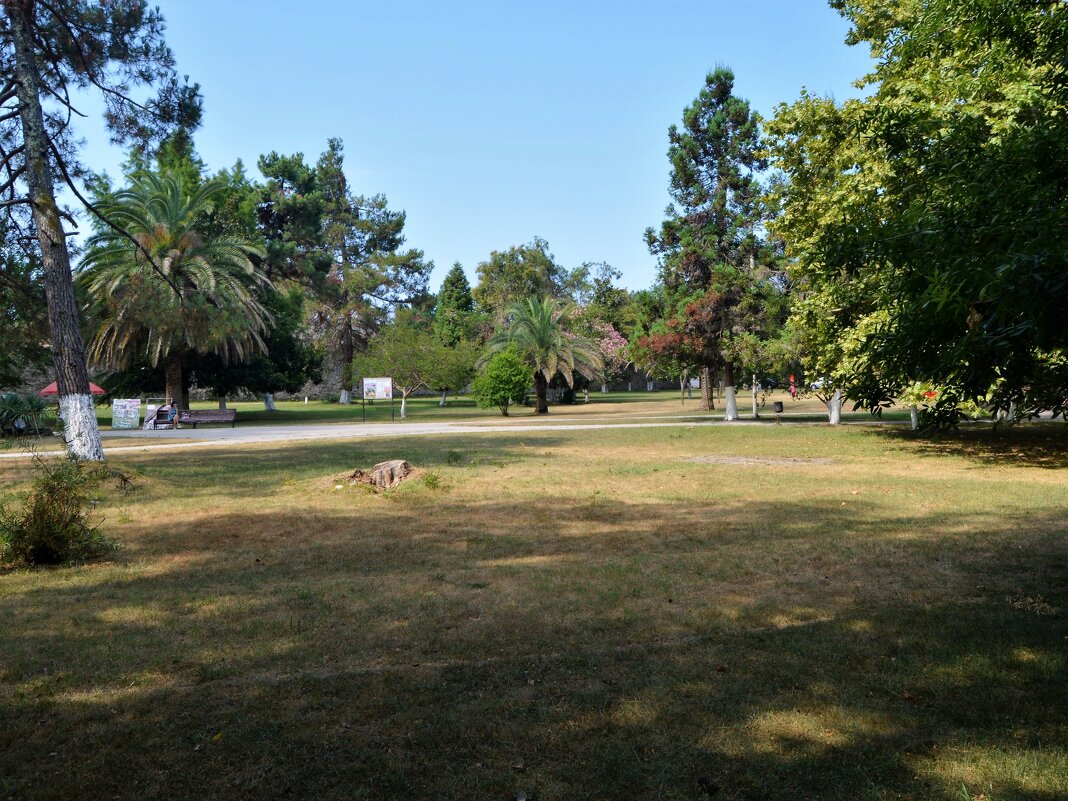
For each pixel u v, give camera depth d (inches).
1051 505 388.8
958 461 605.0
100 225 1349.7
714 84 1403.8
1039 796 119.4
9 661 184.5
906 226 201.0
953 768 128.6
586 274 3316.9
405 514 390.0
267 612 224.2
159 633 205.3
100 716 153.9
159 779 129.6
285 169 2431.1
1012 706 151.6
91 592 248.2
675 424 1151.6
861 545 303.0
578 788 125.3
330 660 184.7
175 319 1294.3
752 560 281.4
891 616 210.2
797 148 850.8
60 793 125.3
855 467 578.6
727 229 1379.2
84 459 515.2
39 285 768.9
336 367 2876.5
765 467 582.6
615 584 250.8
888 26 781.9
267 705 158.1
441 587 250.7
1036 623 200.7
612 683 167.5
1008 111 541.0
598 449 751.7
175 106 648.4
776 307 1194.6
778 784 125.3
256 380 1764.3
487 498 438.3
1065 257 151.3
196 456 717.9
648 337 1369.3
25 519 293.3
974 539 310.2
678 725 146.8
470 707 156.0
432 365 1836.9
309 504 422.3
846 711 150.9
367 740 142.6
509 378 1717.5
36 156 561.3
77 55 613.9
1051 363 199.0
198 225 1574.8
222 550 311.9
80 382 564.4
